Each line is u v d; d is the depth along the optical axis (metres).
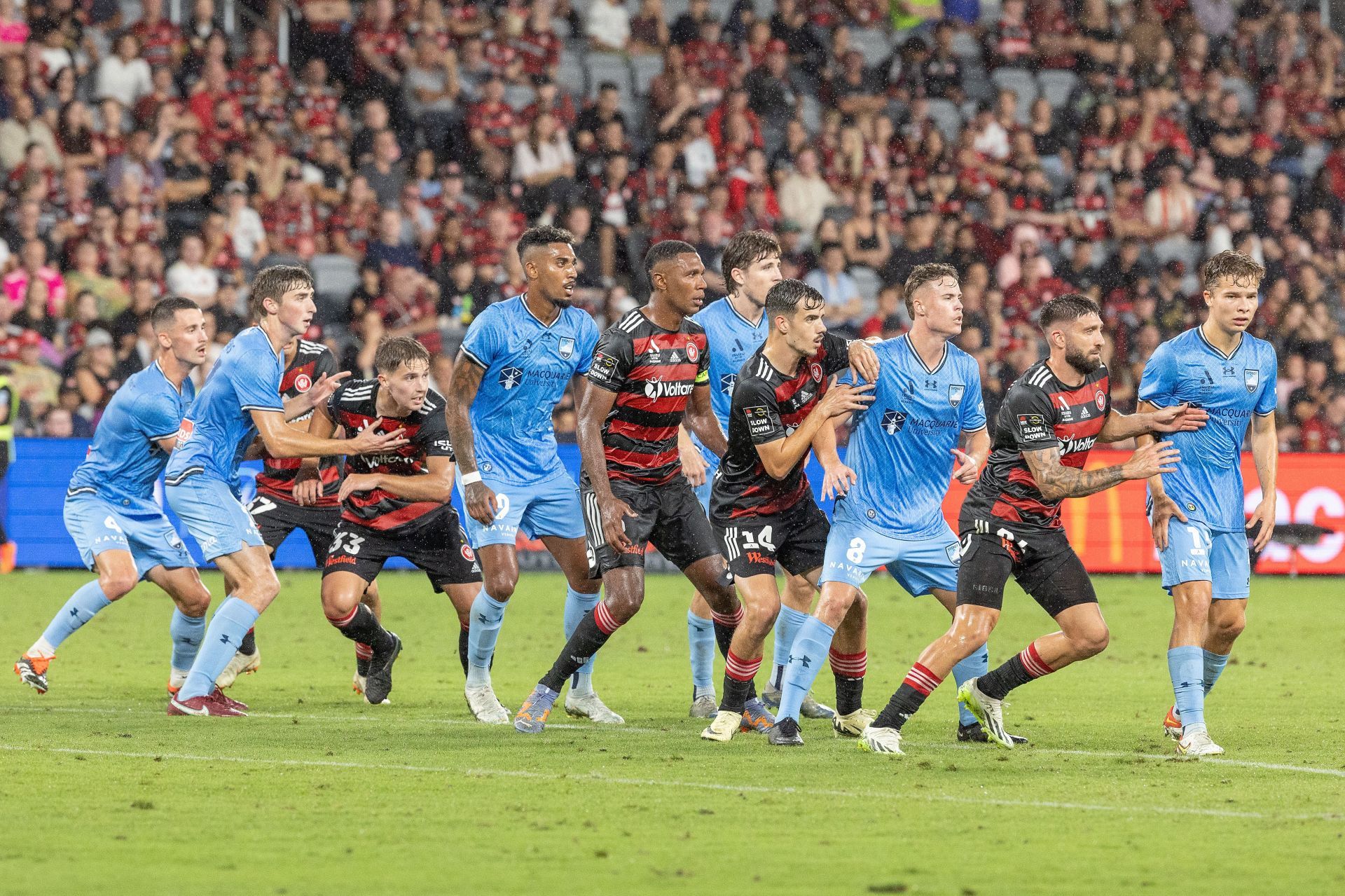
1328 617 41.00
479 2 65.69
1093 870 14.13
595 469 21.94
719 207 61.00
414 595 45.03
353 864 14.27
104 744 21.11
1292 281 64.38
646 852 14.81
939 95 68.56
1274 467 22.86
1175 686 21.50
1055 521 20.67
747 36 67.19
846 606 21.28
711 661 24.98
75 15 61.00
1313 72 71.06
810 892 13.34
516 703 26.17
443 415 25.11
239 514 24.69
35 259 53.78
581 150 62.25
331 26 63.53
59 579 46.75
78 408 52.44
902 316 60.03
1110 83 69.62
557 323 23.72
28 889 13.30
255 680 29.00
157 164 58.72
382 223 57.81
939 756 20.61
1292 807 17.11
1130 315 61.38
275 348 24.16
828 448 20.83
